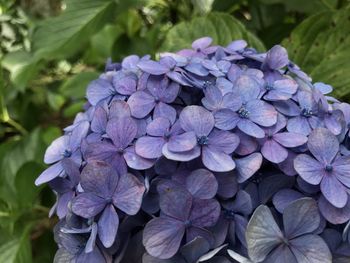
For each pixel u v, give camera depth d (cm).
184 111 21
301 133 22
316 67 36
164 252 19
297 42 37
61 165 23
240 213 21
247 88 23
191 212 20
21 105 64
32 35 43
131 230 21
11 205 44
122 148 21
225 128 21
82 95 51
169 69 23
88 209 20
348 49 36
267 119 21
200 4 41
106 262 21
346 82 34
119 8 44
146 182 20
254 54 27
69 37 43
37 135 49
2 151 48
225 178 21
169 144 20
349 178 20
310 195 21
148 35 52
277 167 21
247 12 51
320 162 20
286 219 19
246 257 20
